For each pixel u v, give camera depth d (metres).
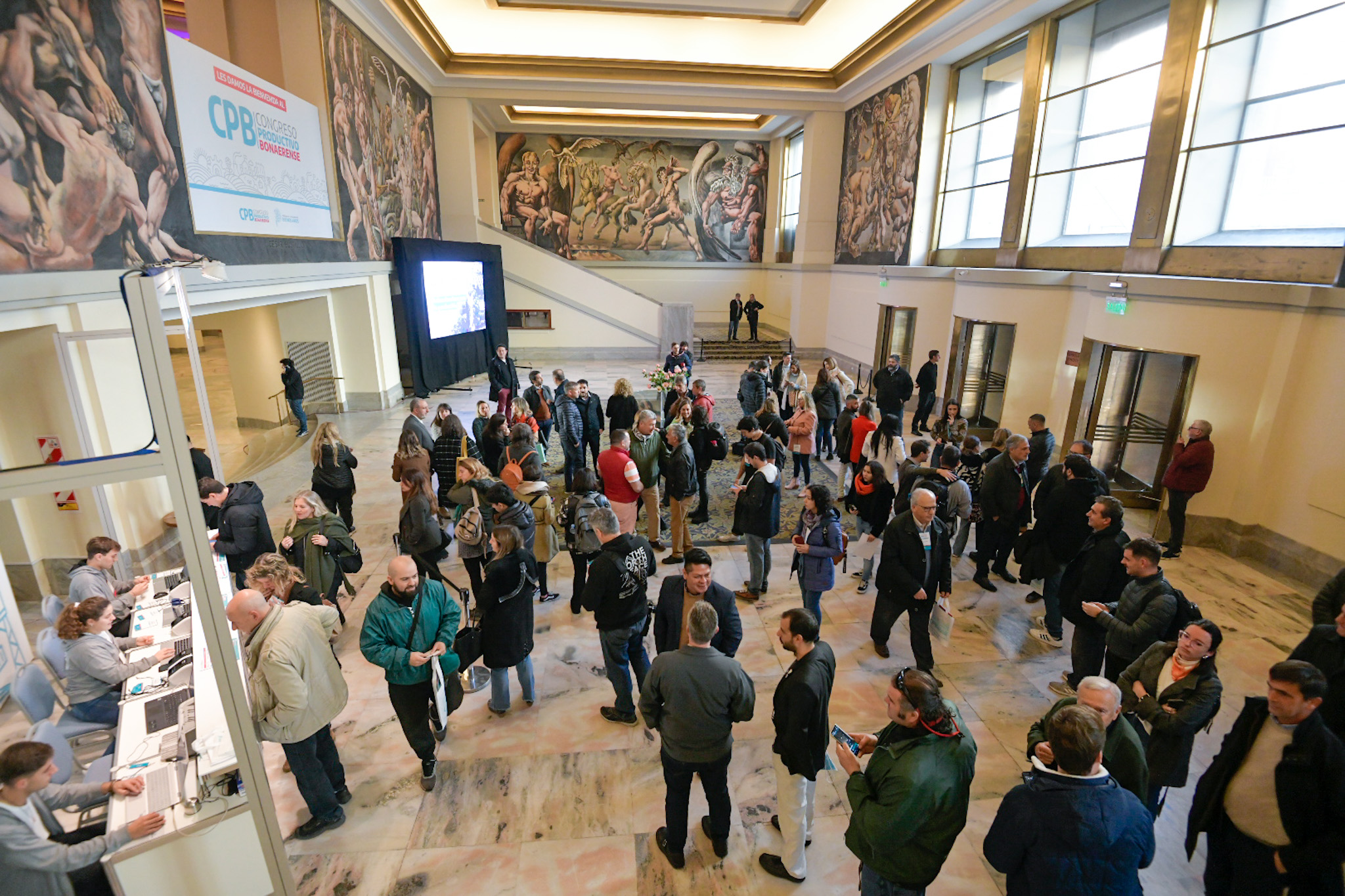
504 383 11.88
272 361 12.08
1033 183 10.66
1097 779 2.21
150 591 4.64
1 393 5.25
